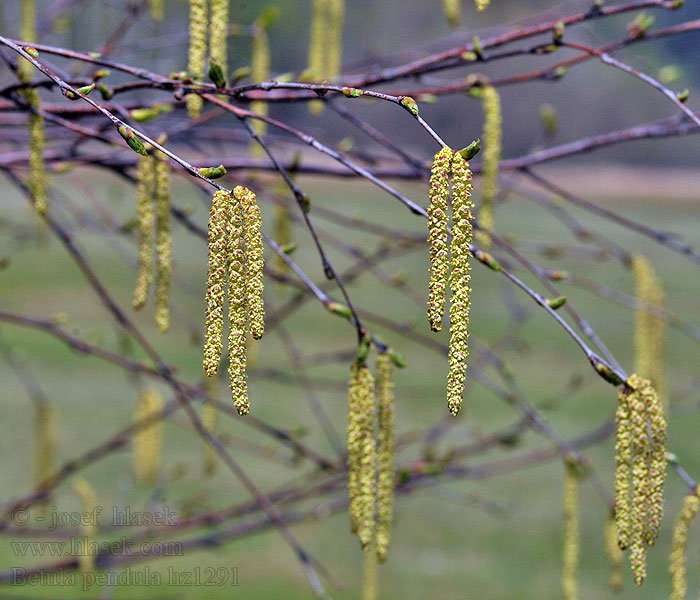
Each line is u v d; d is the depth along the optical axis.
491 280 17.95
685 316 15.48
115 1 4.19
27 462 9.92
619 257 3.84
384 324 3.56
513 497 10.30
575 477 3.35
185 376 12.09
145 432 4.63
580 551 9.45
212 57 2.68
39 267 17.88
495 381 12.99
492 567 8.89
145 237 2.68
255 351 4.35
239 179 3.33
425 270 17.19
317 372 13.36
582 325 2.70
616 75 19.47
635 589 8.85
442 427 4.55
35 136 2.68
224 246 1.76
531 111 20.14
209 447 4.26
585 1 3.64
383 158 3.67
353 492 2.45
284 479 9.51
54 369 12.83
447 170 1.76
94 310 15.39
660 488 2.22
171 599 7.27
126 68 2.35
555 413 12.09
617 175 26.06
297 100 2.84
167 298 2.69
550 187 3.39
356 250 4.12
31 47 2.25
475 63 2.92
